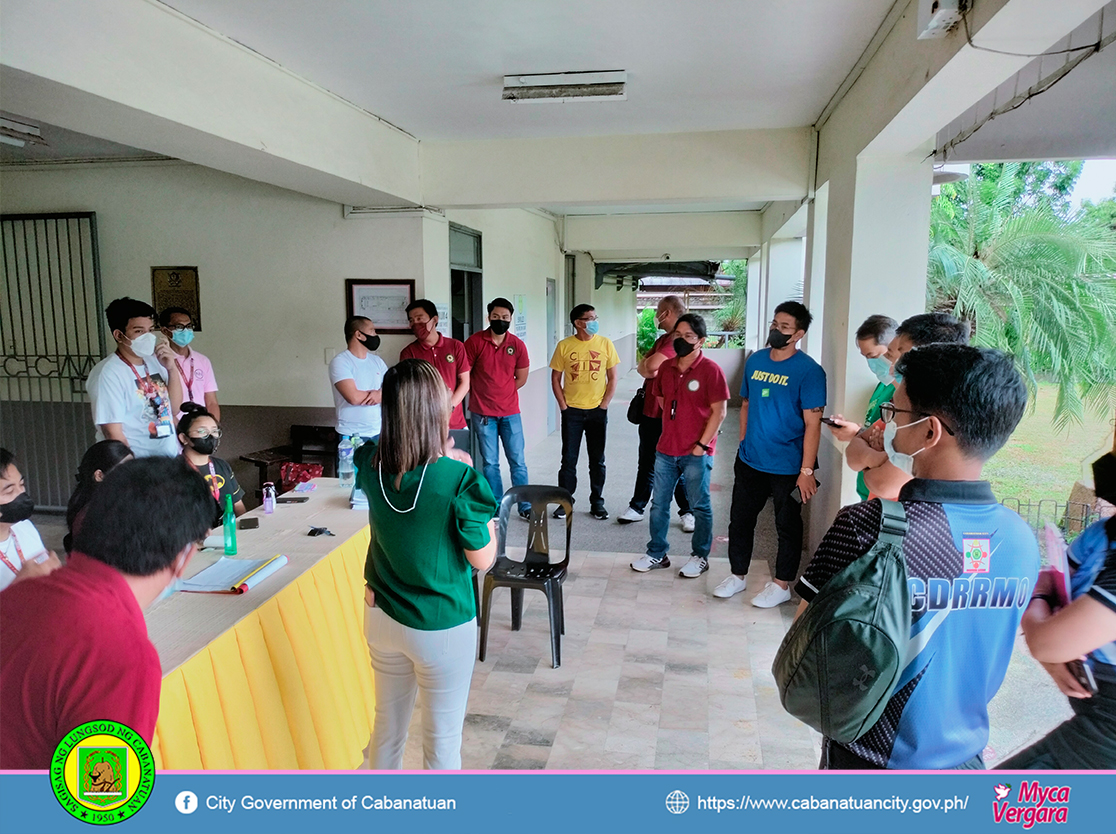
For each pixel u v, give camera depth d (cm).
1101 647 114
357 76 351
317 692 212
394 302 495
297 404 517
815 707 109
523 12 275
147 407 313
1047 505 284
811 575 115
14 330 537
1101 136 338
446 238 524
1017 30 193
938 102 253
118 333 305
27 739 104
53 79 224
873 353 282
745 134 455
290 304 508
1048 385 462
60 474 546
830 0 264
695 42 307
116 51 246
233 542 234
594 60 328
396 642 182
